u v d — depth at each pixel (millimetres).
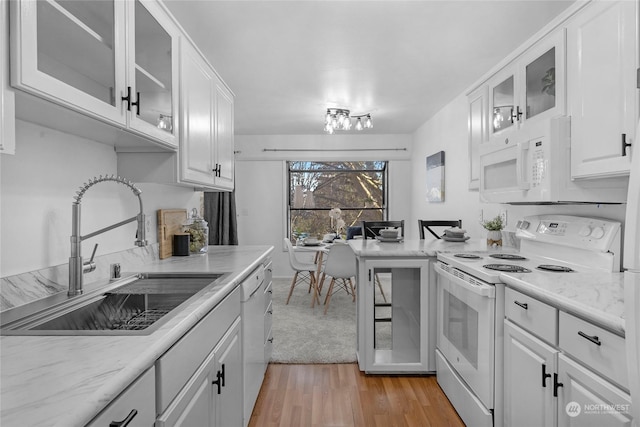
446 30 2383
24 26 811
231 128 2707
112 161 1737
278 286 5316
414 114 4594
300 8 2115
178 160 1792
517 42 2566
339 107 4215
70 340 875
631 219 800
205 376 1232
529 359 1463
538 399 1406
